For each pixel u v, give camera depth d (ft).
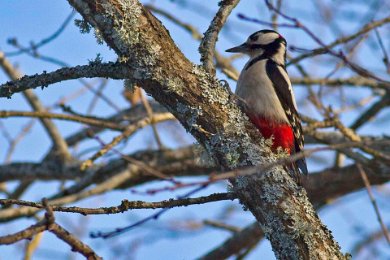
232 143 23.41
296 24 31.53
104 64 24.73
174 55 24.07
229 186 24.47
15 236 18.43
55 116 42.47
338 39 41.39
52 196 49.80
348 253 22.97
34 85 25.66
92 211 23.32
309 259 22.16
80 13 24.44
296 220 22.45
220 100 23.95
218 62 47.50
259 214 22.93
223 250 45.80
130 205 23.82
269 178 22.91
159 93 24.03
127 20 23.75
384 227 36.83
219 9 27.73
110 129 45.34
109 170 50.90
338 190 49.01
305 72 49.57
